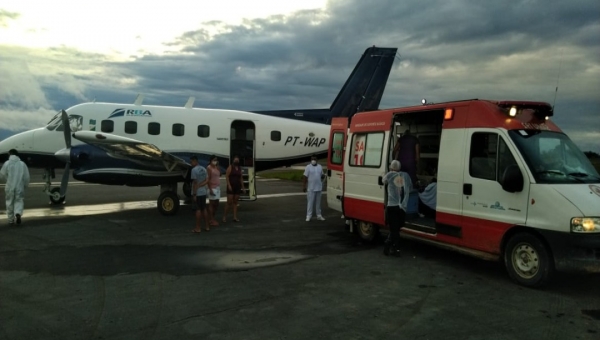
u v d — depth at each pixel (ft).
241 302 17.13
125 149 37.06
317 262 23.80
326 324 14.93
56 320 15.07
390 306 16.85
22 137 45.68
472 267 22.94
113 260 23.76
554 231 18.08
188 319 15.25
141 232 31.96
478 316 15.87
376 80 60.80
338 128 32.83
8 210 33.47
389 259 24.58
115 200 49.88
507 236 20.40
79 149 39.09
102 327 14.47
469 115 22.56
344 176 30.81
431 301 17.51
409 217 27.58
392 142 27.02
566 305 17.13
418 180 31.30
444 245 23.61
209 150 49.26
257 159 52.65
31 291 18.31
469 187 21.98
